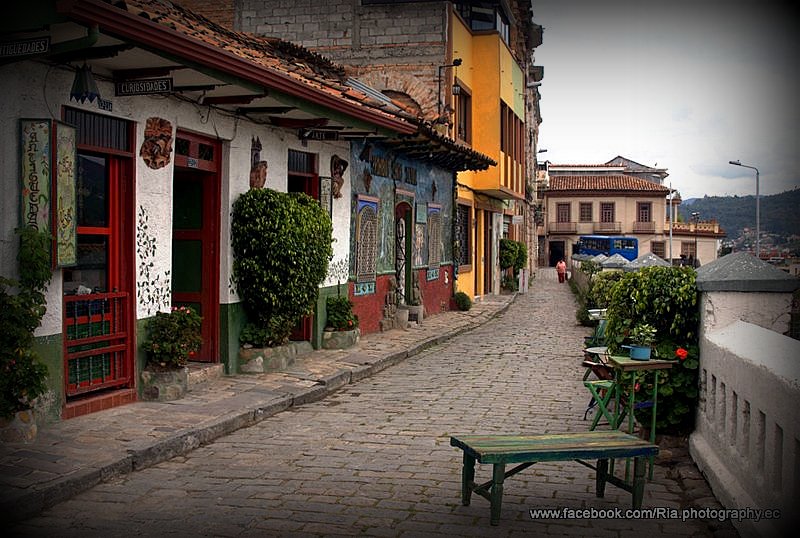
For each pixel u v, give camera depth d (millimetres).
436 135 15852
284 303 10938
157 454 7047
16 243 7043
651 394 7359
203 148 10305
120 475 6582
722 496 5781
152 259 9008
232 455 7383
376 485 6480
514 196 27766
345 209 14477
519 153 29250
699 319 7254
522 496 6246
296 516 5703
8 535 5211
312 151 12992
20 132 7078
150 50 7184
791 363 4879
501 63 24750
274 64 11367
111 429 7535
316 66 14969
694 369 7203
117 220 8562
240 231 10625
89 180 8203
